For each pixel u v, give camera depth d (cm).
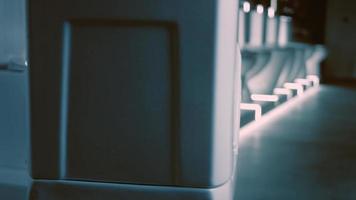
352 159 277
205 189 78
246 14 528
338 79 937
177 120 76
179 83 74
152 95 76
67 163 81
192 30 72
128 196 81
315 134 359
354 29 937
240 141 328
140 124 78
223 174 78
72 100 79
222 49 73
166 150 78
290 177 231
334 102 571
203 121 75
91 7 75
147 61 75
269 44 621
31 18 77
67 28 76
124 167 80
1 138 88
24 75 83
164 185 79
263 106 433
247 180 223
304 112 481
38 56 78
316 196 200
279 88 552
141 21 74
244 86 424
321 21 943
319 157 280
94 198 81
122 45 76
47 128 80
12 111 86
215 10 71
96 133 79
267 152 291
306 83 659
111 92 78
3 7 84
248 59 425
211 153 76
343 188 213
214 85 73
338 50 955
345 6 934
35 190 83
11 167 89
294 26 812
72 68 78
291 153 291
